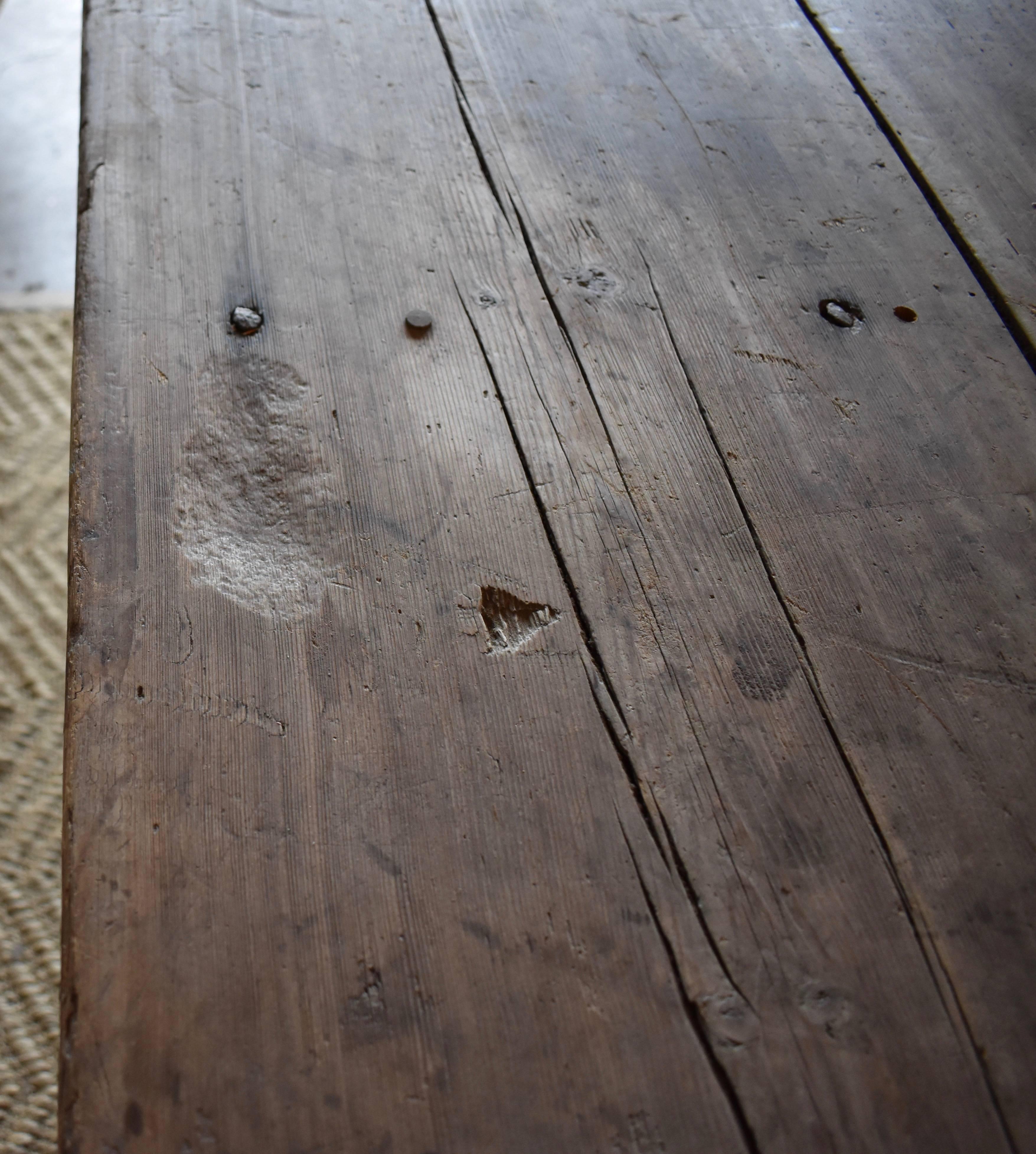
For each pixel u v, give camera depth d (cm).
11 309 230
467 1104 54
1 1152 128
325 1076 55
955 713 69
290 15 122
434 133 108
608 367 89
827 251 100
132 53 114
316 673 70
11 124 278
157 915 60
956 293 97
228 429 83
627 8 127
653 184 105
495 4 126
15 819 157
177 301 91
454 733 68
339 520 78
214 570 75
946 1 131
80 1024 56
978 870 62
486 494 80
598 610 74
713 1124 54
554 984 58
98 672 70
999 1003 58
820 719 69
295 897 61
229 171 102
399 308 92
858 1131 54
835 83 118
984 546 78
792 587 75
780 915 61
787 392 88
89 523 77
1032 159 110
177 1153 53
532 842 63
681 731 68
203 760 66
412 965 59
